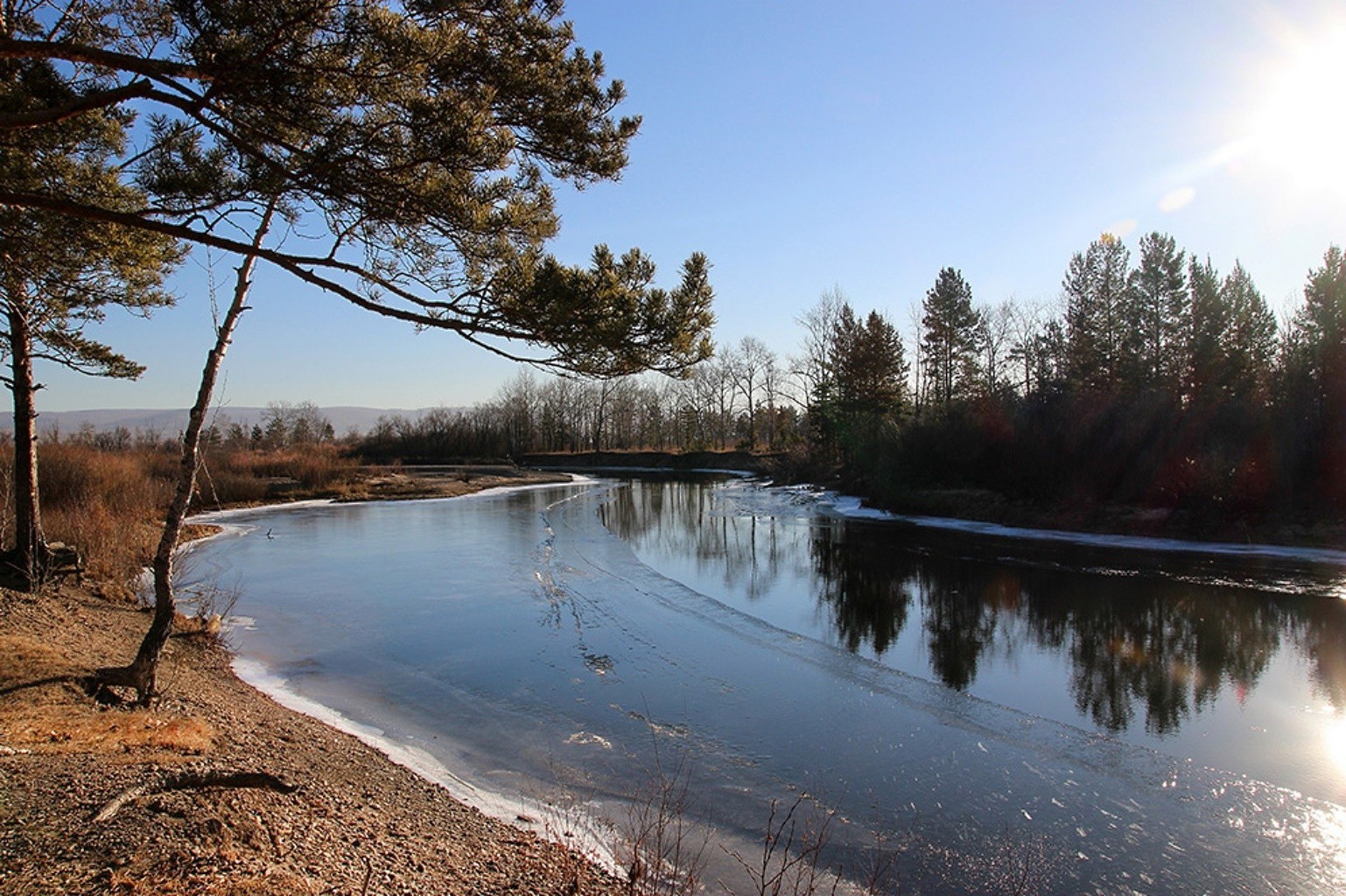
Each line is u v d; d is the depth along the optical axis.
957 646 13.05
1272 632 13.80
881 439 38.56
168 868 3.93
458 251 5.98
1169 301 38.16
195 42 4.80
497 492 48.81
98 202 6.41
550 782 7.61
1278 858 6.39
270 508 37.03
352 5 4.80
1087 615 15.09
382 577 19.27
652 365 6.14
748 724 9.42
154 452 41.28
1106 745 8.83
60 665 7.94
